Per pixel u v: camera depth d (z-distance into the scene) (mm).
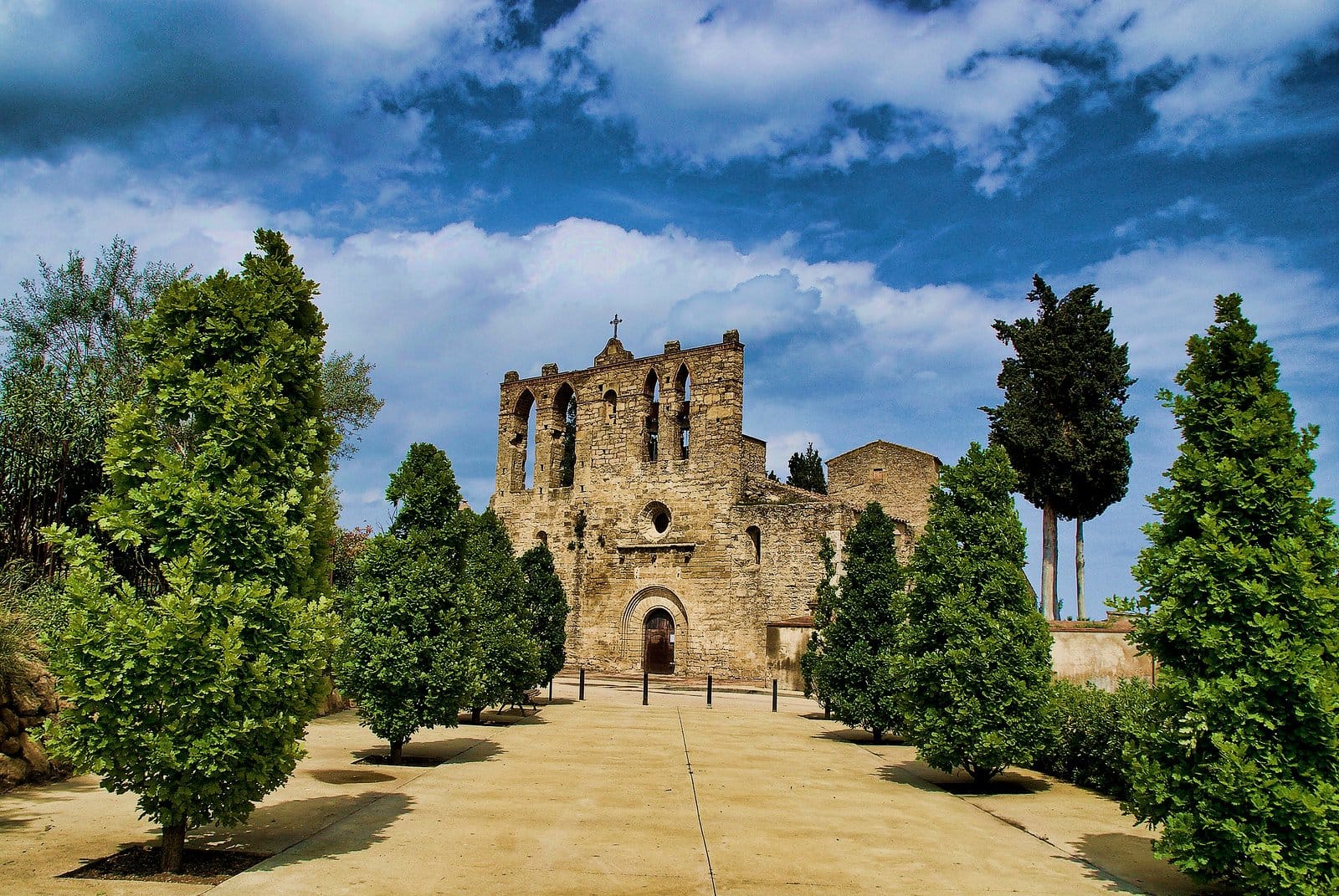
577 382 52688
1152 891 10758
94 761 9859
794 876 10953
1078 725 18312
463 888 10039
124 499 11062
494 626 27219
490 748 21531
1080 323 33000
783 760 20547
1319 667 9977
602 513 50188
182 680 10047
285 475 11797
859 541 26234
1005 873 11383
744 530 45250
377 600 19422
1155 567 11445
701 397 47469
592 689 40156
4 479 25000
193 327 11516
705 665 45094
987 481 18734
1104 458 31625
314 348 12680
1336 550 10680
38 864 10492
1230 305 11750
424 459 20891
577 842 12297
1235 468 11062
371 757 19750
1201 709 10430
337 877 10359
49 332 28672
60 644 10086
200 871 10523
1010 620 17562
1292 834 9641
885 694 23859
